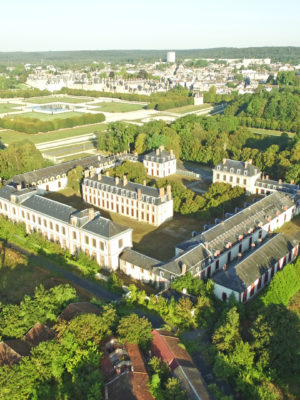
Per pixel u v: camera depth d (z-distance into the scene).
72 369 86.81
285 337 88.50
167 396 77.00
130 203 178.25
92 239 136.12
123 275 133.88
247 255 125.75
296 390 85.94
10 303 117.75
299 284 120.31
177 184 189.12
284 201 171.12
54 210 150.25
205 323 103.25
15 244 156.25
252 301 116.75
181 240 157.75
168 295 113.31
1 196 171.50
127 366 87.25
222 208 172.38
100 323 94.31
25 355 89.62
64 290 110.38
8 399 79.69
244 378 83.44
